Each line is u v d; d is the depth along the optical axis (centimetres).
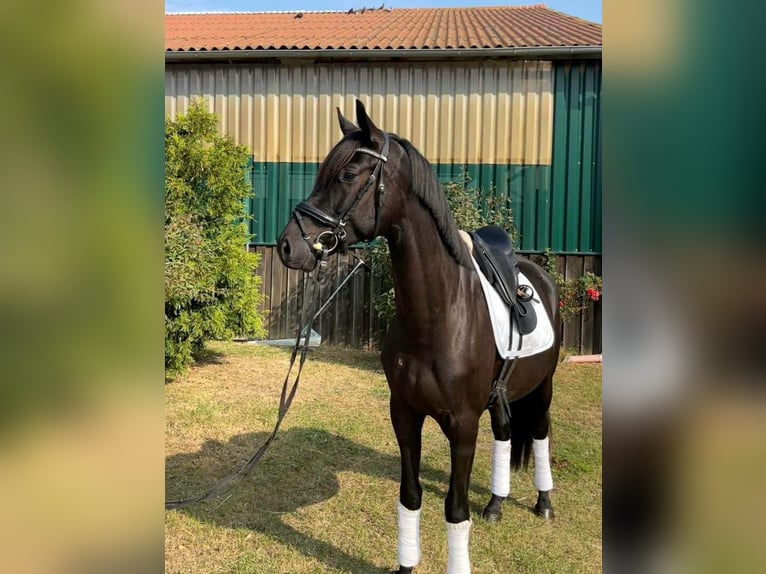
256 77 754
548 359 302
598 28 816
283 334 766
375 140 203
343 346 748
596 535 303
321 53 717
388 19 979
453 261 225
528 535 302
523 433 329
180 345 561
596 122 707
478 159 727
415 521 247
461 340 219
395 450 416
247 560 276
